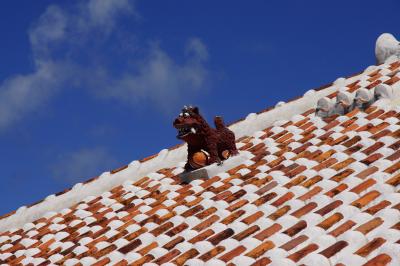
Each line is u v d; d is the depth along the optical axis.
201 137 12.73
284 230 9.19
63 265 11.17
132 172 15.03
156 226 11.26
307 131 13.41
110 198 14.07
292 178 11.04
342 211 9.03
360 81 14.27
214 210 10.82
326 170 10.59
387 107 12.76
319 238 8.43
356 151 11.27
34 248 12.62
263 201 10.39
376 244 7.89
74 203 14.98
